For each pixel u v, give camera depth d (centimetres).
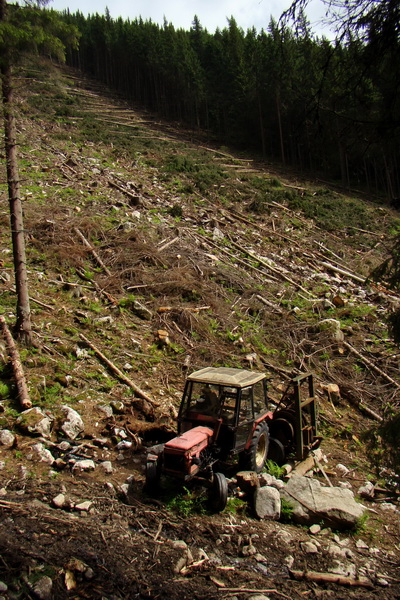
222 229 2352
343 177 3988
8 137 1047
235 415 761
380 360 1403
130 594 508
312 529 698
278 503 711
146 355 1213
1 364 992
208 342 1335
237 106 5538
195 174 3297
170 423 965
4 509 617
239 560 603
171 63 6391
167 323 1371
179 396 1089
